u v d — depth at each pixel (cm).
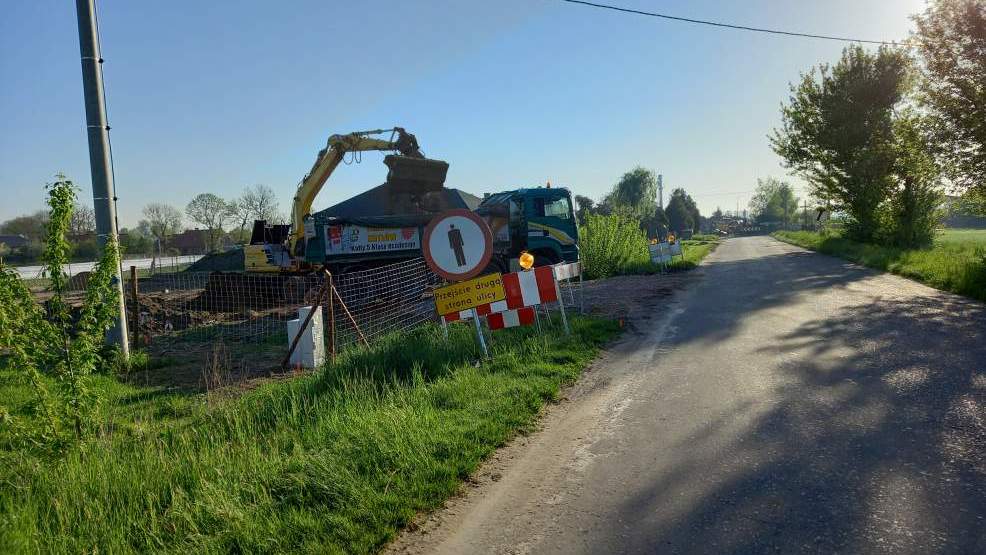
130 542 340
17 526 340
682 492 372
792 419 491
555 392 609
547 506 367
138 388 730
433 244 784
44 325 467
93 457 440
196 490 387
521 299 786
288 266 1817
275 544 323
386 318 1190
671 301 1302
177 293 2059
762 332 880
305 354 824
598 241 2200
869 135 2820
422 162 1808
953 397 521
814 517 330
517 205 1845
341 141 1892
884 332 826
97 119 841
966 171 1513
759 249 3941
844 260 2334
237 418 516
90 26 833
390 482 392
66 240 493
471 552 319
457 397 570
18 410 574
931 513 327
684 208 9519
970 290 1159
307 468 410
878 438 438
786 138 3209
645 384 634
